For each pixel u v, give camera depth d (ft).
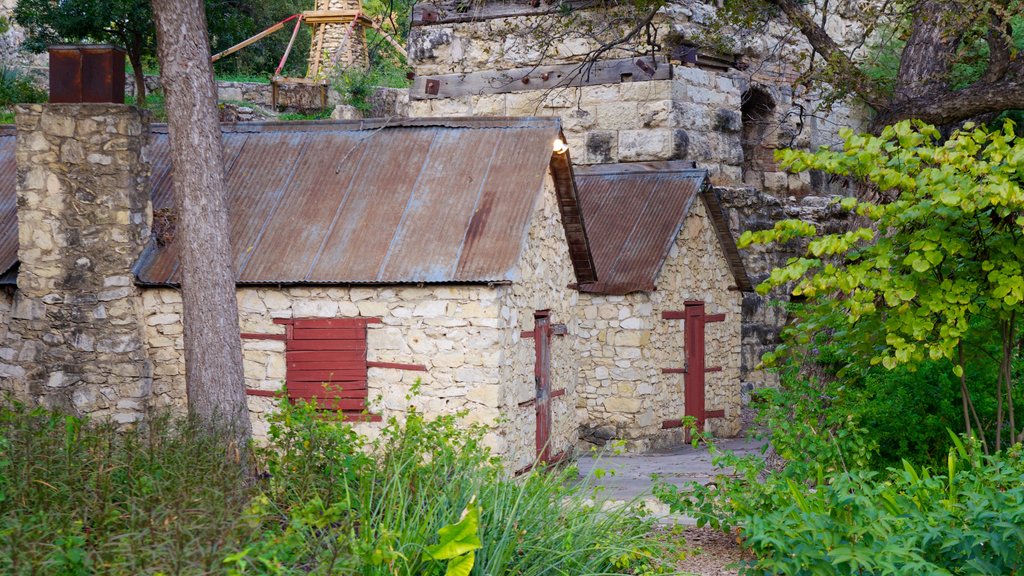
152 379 38.86
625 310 50.93
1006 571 18.95
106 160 38.29
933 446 32.76
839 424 28.94
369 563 17.43
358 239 38.17
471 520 18.20
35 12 73.72
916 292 25.79
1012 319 26.78
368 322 37.37
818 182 71.26
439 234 37.63
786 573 19.42
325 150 41.96
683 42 58.70
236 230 39.34
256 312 38.34
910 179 25.13
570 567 21.61
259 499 18.24
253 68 111.65
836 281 25.93
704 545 27.40
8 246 40.19
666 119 58.08
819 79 39.40
